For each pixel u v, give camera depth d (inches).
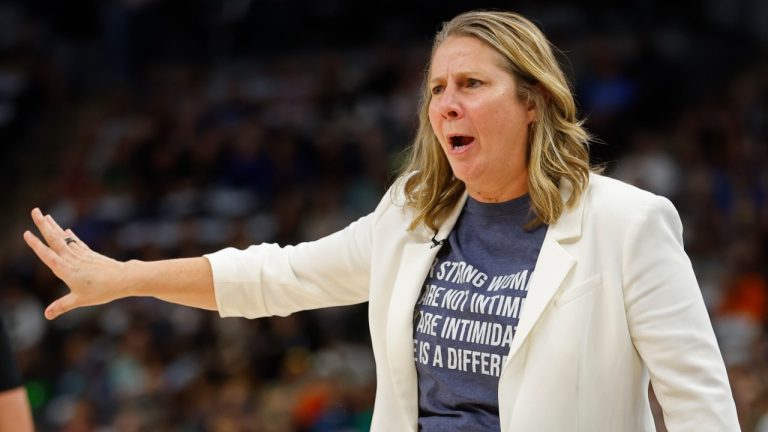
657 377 317.1
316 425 1053.2
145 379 1187.9
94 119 1846.7
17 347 1347.2
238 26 1888.5
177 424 1127.0
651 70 1553.9
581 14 1760.6
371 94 1685.5
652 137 1422.2
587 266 319.6
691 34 1768.0
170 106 1779.0
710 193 1346.0
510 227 337.7
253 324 1214.9
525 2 1788.9
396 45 1781.5
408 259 347.3
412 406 339.3
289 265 372.8
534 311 315.6
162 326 1250.0
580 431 310.7
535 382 312.8
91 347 1261.1
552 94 331.9
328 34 1868.8
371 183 1470.2
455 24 339.3
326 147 1537.9
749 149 1440.7
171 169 1603.1
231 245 1419.8
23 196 1754.4
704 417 308.0
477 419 324.5
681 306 314.8
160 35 1909.4
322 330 1211.9
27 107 1904.5
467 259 339.9
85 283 356.8
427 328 335.0
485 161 331.6
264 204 1520.7
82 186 1678.2
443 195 350.3
